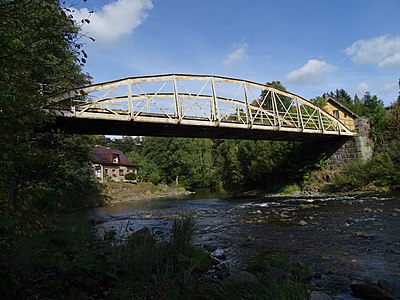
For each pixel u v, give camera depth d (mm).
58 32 4512
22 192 4949
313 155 35750
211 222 17016
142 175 64438
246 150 41188
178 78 23500
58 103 5664
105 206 32344
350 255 8555
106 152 64188
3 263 5168
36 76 5242
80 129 21906
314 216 16469
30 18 4047
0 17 3848
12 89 4199
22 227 4684
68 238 9797
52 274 6164
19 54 3920
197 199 38688
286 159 37156
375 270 7219
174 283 5523
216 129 25391
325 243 10172
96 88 19812
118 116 19922
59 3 4195
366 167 29016
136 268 6340
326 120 38438
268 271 5812
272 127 27453
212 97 25078
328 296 5371
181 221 9109
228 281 5785
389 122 32875
